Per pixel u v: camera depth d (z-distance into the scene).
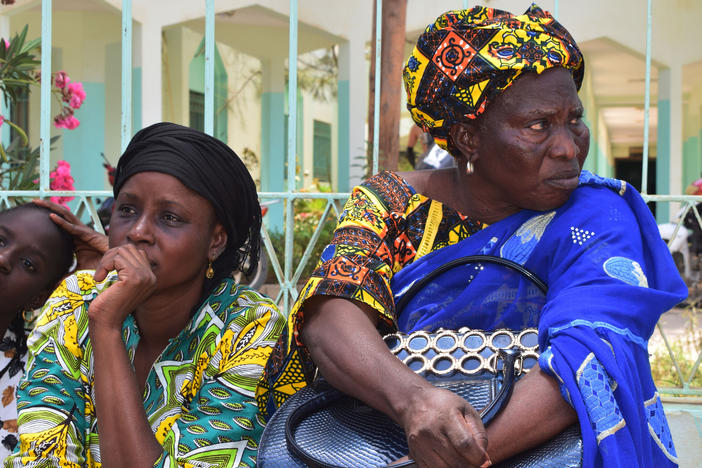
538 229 1.45
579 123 1.45
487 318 1.45
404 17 6.52
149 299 1.62
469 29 1.43
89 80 10.64
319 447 1.27
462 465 1.12
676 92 11.41
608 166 27.70
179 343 1.64
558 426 1.20
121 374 1.46
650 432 1.31
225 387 1.57
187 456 1.49
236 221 1.69
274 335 1.64
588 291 1.29
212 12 2.96
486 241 1.48
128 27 2.89
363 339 1.30
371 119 6.72
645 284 1.35
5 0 4.93
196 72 13.38
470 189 1.56
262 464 1.29
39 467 1.56
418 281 1.49
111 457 1.43
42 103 2.99
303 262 3.17
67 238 2.18
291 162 3.15
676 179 11.47
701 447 2.99
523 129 1.39
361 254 1.46
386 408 1.22
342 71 10.73
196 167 1.58
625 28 10.80
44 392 1.64
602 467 1.17
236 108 14.64
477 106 1.42
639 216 1.48
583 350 1.21
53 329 1.69
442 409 1.13
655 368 4.40
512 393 1.22
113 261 1.52
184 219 1.57
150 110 9.52
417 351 1.38
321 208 9.76
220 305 1.66
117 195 1.68
